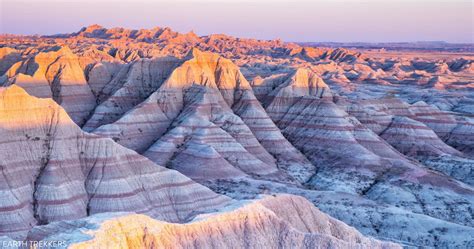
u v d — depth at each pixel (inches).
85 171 4350.4
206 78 7485.2
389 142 7470.5
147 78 7682.1
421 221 4562.0
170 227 3016.7
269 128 7062.0
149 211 4207.7
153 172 4505.4
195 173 5605.3
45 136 4379.9
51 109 4503.0
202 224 3122.5
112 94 7539.4
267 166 6151.6
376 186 5762.8
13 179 4001.0
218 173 5634.8
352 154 6599.4
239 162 6067.9
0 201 3816.4
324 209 4815.5
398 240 4367.6
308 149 6943.9
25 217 3831.2
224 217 3223.4
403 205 5280.5
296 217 3695.9
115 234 2797.7
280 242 3292.3
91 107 7431.1
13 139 4210.1
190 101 7126.0
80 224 2869.1
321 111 7367.1
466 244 4237.2
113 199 4178.2
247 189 5236.2
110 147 4480.8
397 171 6136.8
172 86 7194.9
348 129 7071.9
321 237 3334.2
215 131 6338.6
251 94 7657.5
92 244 2652.6
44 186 4082.2
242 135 6624.0
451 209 5206.7
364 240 3804.1
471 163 6727.4
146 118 6727.4
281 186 5442.9
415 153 7229.3
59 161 4276.6
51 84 7416.3
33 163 4217.5
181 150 6077.8
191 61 7559.1
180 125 6446.9
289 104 7785.4
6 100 4311.0
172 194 4431.6
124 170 4392.2
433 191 5556.1
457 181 5984.3
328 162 6574.8
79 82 7564.0
